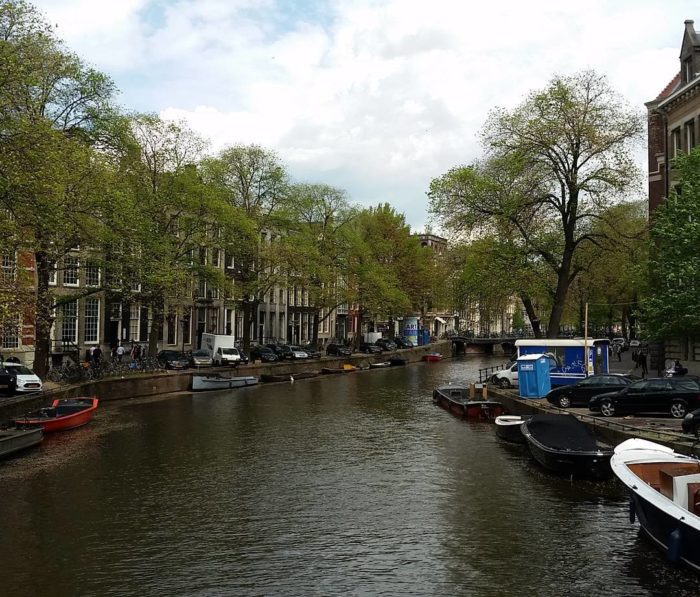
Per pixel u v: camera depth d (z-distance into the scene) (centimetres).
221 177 4244
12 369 2745
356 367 5844
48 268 2691
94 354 3788
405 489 1591
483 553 1161
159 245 3388
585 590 1005
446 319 10919
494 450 2072
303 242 4888
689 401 2144
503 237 3447
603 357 3192
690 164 2459
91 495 1527
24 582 1030
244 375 4397
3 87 2108
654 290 2661
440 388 3350
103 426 2502
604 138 3117
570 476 1697
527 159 3219
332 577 1055
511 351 9556
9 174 1959
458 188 3475
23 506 1438
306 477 1708
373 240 6638
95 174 2622
